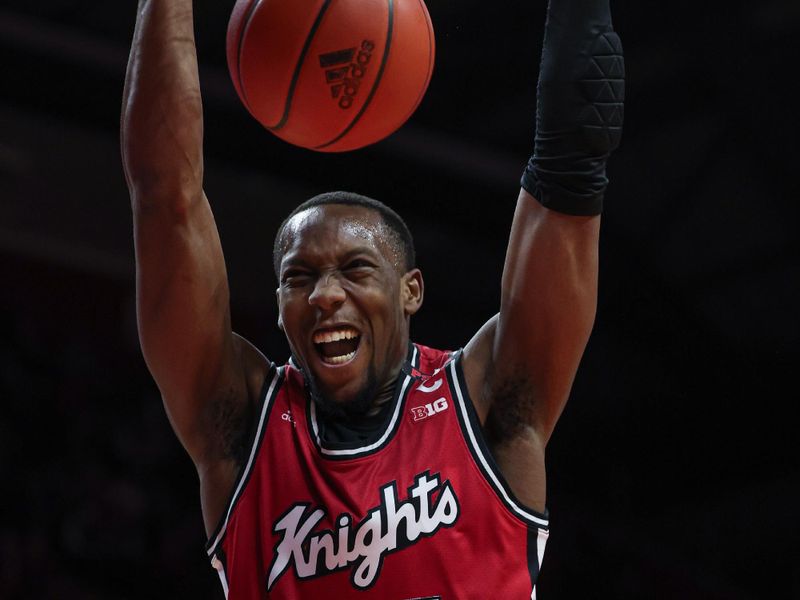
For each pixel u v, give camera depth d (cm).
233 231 2286
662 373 2553
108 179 2125
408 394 561
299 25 534
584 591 2273
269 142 1775
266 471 548
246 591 529
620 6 2011
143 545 1984
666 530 2517
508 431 550
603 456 2603
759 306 2544
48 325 2180
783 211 2342
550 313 545
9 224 2123
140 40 552
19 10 1942
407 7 553
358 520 521
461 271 2644
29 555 1819
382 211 590
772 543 2419
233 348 576
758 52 2025
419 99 564
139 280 552
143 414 2227
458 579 515
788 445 2419
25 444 2006
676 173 2348
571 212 541
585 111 541
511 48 2091
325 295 548
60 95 1619
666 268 2522
